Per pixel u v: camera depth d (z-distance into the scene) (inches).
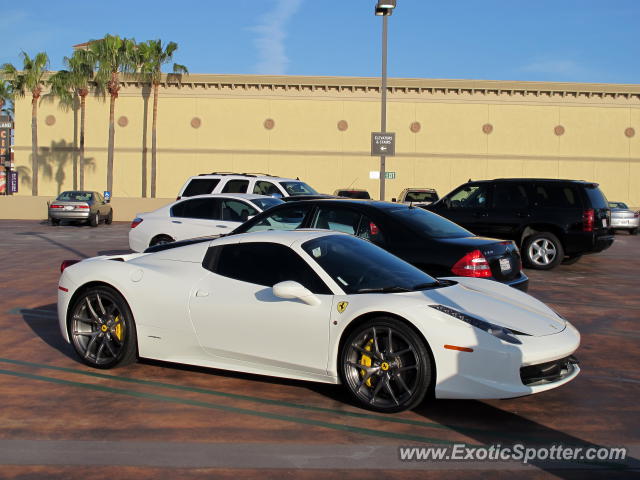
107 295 229.3
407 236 304.8
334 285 202.5
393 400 188.9
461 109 1572.3
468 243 300.5
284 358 203.5
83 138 1572.3
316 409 195.0
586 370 242.8
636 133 1576.0
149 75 1534.2
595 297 403.5
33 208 1349.7
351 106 1576.0
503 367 180.1
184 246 234.5
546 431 180.9
